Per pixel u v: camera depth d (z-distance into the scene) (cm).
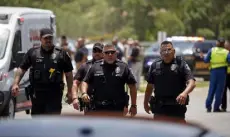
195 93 6019
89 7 18238
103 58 2444
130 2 16550
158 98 2436
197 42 7725
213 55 4425
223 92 4466
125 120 1051
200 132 1047
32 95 2594
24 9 3834
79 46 5062
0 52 3519
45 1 6750
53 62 2577
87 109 2370
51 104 2591
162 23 16300
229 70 4588
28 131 982
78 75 2561
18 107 3622
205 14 16862
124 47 7212
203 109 4625
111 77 2344
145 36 16400
